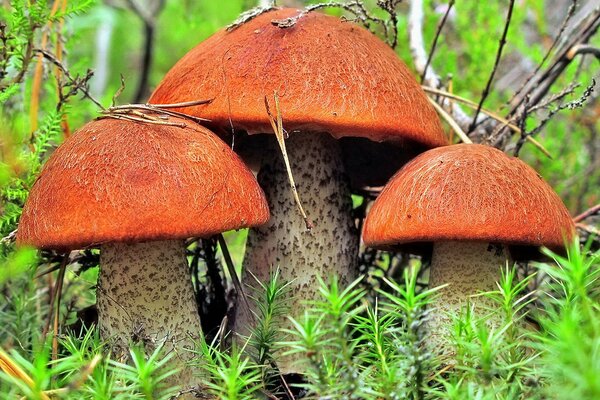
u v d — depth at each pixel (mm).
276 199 421
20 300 427
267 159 426
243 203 375
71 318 439
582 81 551
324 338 407
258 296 419
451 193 370
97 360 340
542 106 451
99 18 692
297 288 415
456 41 659
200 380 385
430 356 347
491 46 562
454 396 334
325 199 421
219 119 393
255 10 418
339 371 346
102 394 338
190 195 363
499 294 390
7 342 422
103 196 359
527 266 458
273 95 388
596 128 572
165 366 382
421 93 414
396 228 375
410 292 344
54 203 363
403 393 341
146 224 358
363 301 434
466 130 485
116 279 384
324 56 395
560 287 407
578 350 309
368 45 408
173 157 368
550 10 777
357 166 470
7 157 394
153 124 377
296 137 420
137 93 753
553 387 325
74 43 490
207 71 400
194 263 445
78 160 367
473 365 350
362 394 336
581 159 576
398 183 387
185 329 389
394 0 441
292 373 401
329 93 388
